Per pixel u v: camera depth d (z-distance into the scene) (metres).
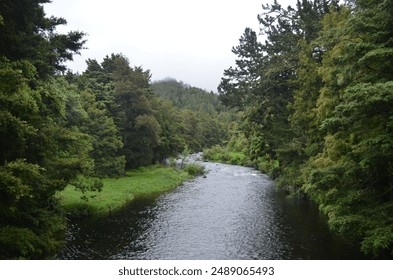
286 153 34.59
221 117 151.00
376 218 13.77
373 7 15.98
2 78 12.20
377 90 12.11
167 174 50.47
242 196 36.66
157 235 23.38
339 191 15.74
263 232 23.75
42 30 19.55
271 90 39.62
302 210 29.80
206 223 26.25
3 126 11.82
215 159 88.69
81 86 48.16
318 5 36.94
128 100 53.19
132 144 53.69
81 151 25.27
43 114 17.94
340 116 15.40
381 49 13.17
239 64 50.97
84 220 26.97
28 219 14.97
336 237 22.14
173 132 70.44
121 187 39.69
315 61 32.06
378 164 14.09
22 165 11.51
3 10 15.62
